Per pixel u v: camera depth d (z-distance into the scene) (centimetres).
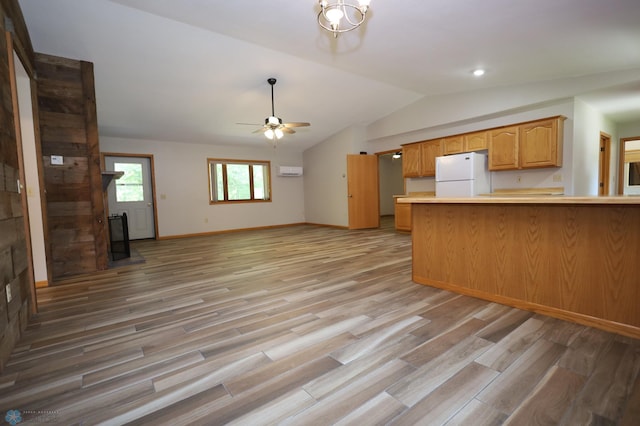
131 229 691
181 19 327
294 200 914
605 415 129
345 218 788
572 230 215
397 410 135
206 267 411
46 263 335
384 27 298
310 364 174
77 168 387
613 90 410
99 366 178
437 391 147
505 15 255
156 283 341
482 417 130
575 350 180
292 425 129
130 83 454
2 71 217
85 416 137
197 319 241
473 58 365
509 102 488
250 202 835
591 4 229
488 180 542
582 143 466
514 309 243
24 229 247
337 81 518
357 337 204
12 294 205
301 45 374
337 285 316
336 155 802
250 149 830
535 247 233
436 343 193
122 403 145
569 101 444
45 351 196
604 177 572
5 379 167
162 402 146
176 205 729
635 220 191
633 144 641
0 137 202
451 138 573
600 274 205
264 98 550
